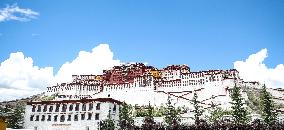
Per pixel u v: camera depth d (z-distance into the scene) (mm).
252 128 43031
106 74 176125
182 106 124812
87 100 96438
